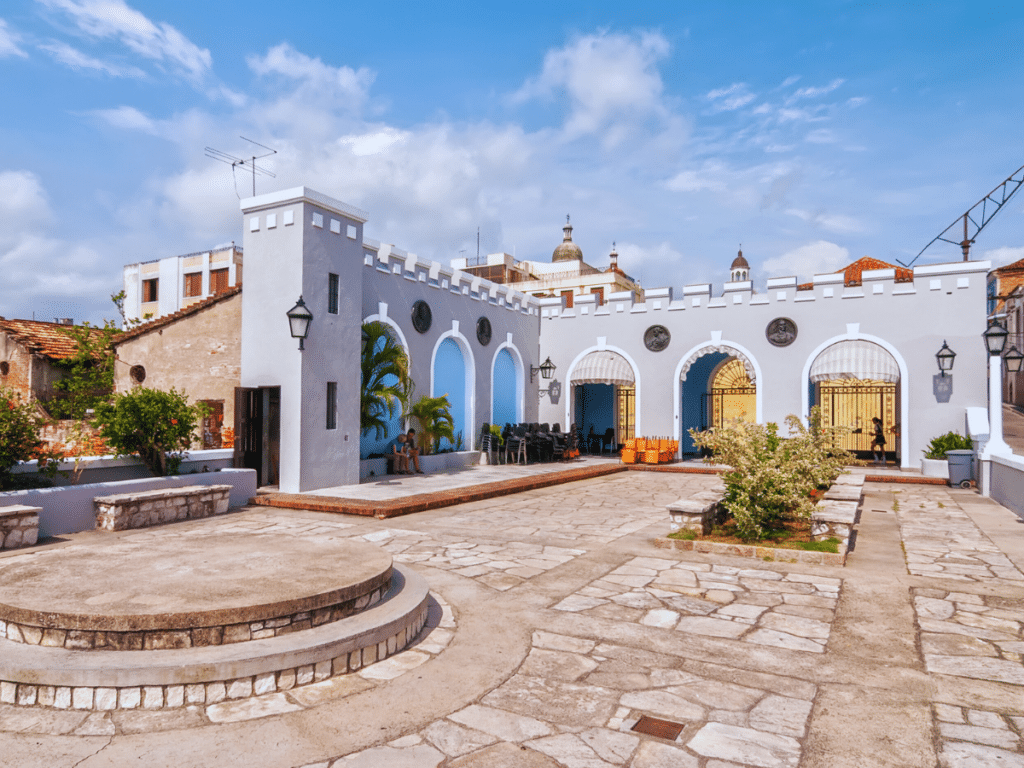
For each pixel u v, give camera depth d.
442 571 7.67
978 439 16.72
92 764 3.51
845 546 8.52
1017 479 12.48
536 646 5.34
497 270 56.72
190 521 10.56
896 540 9.79
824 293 20.53
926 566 8.09
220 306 16.05
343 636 4.74
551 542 9.34
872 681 4.69
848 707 4.28
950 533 10.38
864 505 13.62
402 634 5.27
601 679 4.70
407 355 17.33
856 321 20.08
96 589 5.00
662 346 22.88
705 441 9.86
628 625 5.84
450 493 13.27
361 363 15.53
